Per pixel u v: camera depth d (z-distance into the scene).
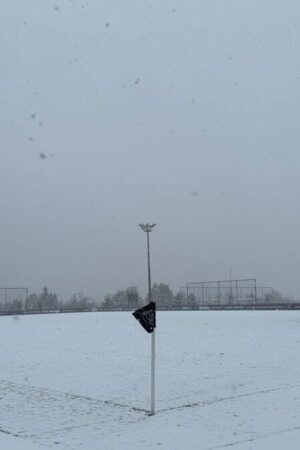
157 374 16.36
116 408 12.00
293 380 14.73
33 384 15.15
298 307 63.28
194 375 16.02
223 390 13.62
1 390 14.32
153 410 11.39
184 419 10.71
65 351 22.89
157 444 8.92
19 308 73.19
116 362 19.09
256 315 50.94
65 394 13.68
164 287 94.25
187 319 44.94
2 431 10.20
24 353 22.50
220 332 30.61
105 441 9.31
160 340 26.66
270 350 21.77
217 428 9.84
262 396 12.65
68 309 74.06
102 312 70.12
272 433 9.33
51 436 9.77
